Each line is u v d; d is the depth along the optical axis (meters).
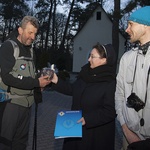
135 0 19.09
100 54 2.85
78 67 36.88
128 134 2.60
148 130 2.46
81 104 2.92
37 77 3.62
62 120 2.67
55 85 3.37
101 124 2.75
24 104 3.46
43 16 43.50
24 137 3.66
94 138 2.84
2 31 45.84
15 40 3.37
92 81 2.90
